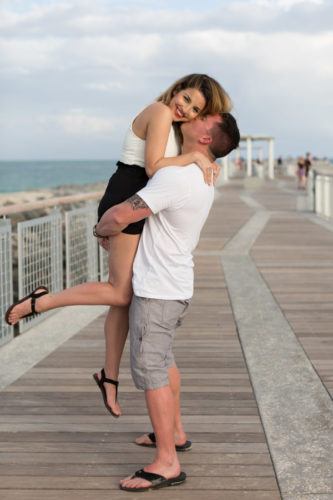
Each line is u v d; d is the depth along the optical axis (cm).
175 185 242
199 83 249
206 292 639
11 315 271
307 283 687
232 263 827
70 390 361
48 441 292
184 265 253
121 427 309
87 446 287
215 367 401
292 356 423
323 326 502
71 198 585
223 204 1977
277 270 772
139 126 260
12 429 305
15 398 348
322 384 368
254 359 417
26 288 500
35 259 521
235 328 500
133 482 245
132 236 257
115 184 266
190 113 250
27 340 471
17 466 266
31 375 388
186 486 249
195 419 316
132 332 251
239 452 279
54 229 563
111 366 283
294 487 246
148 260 251
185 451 279
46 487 248
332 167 4256
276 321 520
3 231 455
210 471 261
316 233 1183
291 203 2019
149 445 287
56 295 269
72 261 619
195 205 248
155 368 248
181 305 254
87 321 529
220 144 254
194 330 493
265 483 251
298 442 289
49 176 11700
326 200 1475
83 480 254
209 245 1012
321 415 321
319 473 258
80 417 321
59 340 470
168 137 259
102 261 720
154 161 252
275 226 1312
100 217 272
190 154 253
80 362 414
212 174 255
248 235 1152
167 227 250
